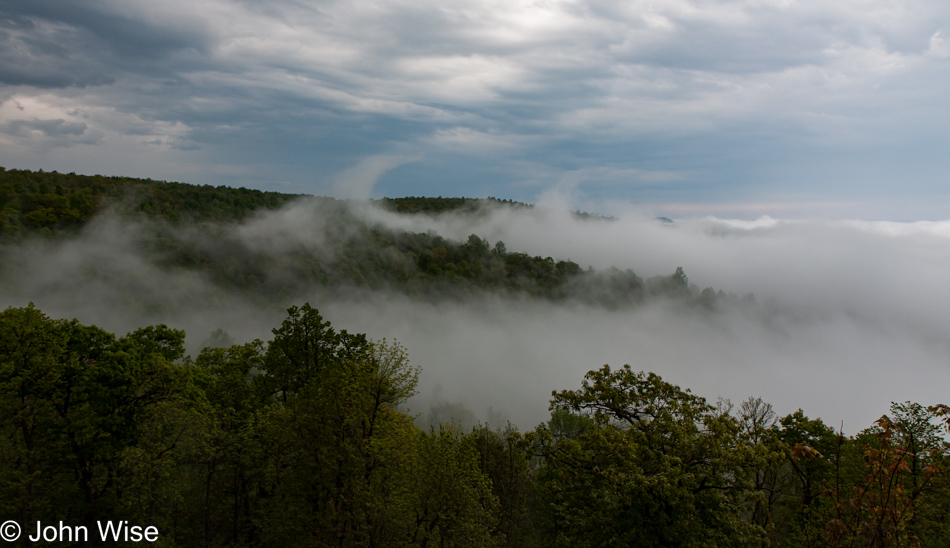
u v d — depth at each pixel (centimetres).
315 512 2489
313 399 2575
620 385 2286
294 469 2597
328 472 2444
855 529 926
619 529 1823
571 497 2073
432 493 2291
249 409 3059
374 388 2620
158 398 2917
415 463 2394
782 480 2702
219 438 2608
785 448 2125
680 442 1950
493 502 2456
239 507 2978
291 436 2527
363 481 2361
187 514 2828
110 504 2719
